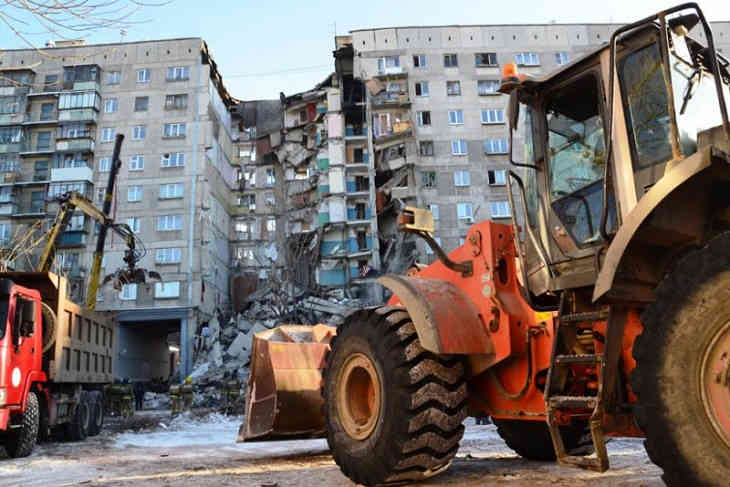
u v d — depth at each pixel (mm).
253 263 51031
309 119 52281
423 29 49250
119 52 48438
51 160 46469
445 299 4809
